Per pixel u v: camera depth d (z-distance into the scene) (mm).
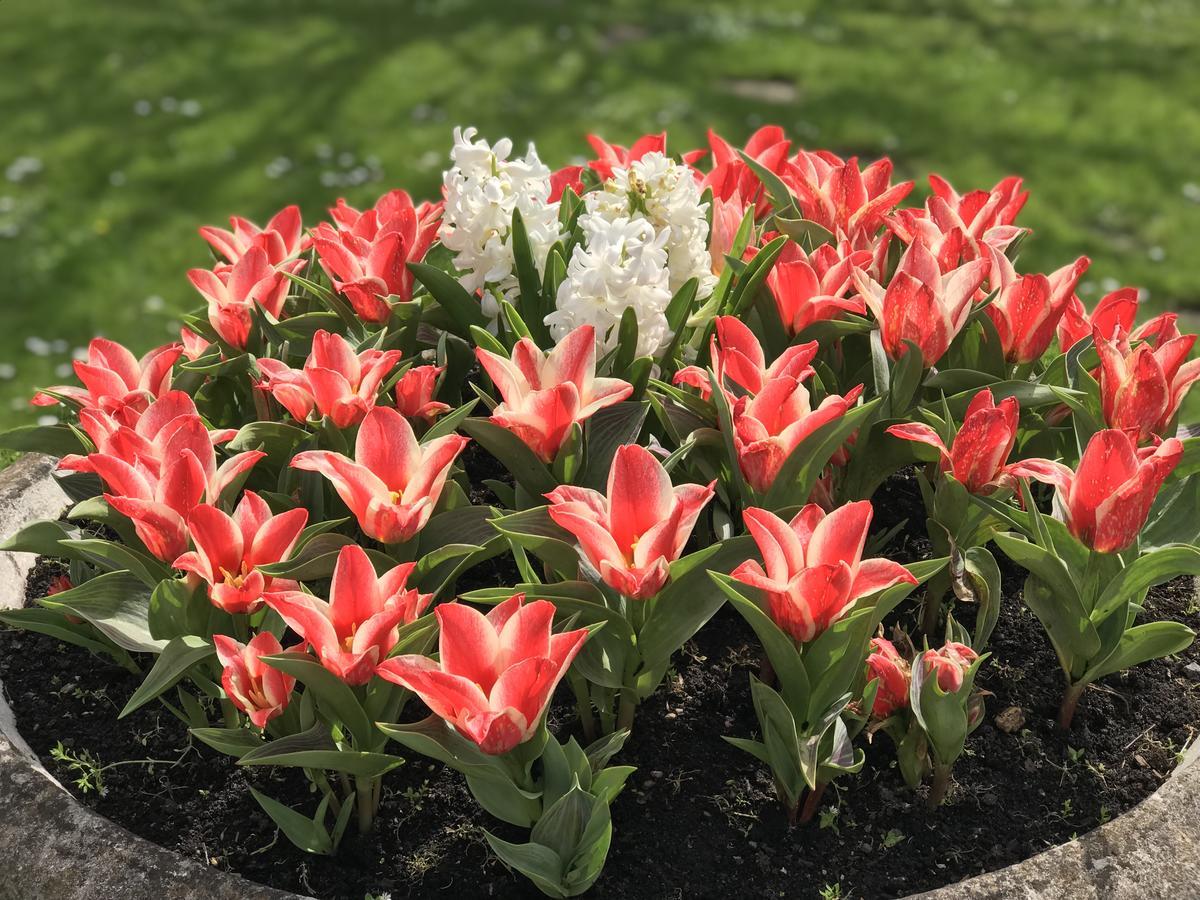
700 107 2570
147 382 706
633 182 722
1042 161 2338
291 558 612
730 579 564
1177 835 576
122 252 2000
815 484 680
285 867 613
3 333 1787
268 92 2668
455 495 676
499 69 2832
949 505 656
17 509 870
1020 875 558
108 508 644
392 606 528
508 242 735
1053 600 647
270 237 803
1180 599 799
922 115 2576
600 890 594
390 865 612
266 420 762
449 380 789
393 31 3123
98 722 719
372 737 587
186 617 599
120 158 2334
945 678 574
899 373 704
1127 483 579
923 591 775
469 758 540
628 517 540
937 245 785
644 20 3301
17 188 2217
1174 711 701
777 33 3191
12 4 3307
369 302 742
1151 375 654
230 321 748
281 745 564
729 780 653
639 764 662
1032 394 702
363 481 557
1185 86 2811
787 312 734
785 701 598
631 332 668
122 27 3105
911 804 643
